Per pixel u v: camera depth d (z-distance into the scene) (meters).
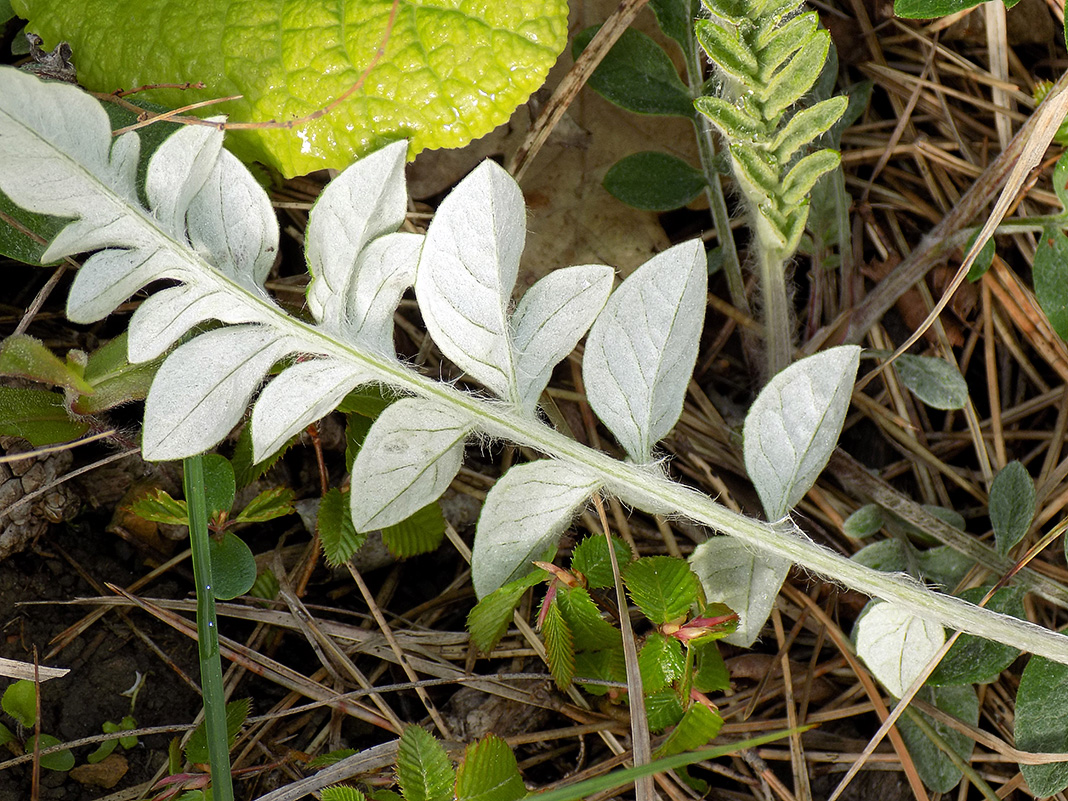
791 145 0.38
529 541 0.38
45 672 0.38
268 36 0.39
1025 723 0.39
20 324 0.40
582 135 0.44
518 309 0.37
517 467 0.38
